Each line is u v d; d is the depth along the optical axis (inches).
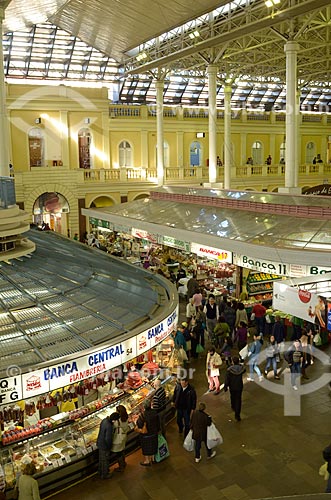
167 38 1061.1
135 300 457.4
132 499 347.9
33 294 418.9
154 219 928.9
